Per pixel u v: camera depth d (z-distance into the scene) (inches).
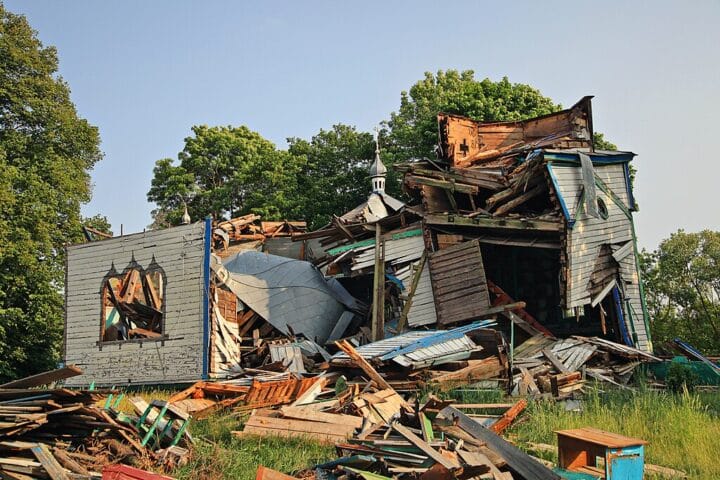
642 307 1027.9
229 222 1342.3
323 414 560.4
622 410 616.7
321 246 1206.3
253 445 525.0
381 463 411.8
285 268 1141.7
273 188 1923.0
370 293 1194.6
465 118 1179.3
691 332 1348.4
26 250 1194.0
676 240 1437.0
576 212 946.7
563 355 857.5
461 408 634.8
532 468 390.6
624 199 1041.5
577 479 387.5
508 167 1028.5
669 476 452.8
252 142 2160.4
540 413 608.4
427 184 1032.2
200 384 684.7
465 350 789.9
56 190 1339.8
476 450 424.5
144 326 1012.5
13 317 1204.5
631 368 851.4
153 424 492.1
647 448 525.0
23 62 1336.1
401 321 991.6
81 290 1004.6
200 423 609.0
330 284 1166.3
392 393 645.9
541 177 967.6
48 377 487.8
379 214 1432.1
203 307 904.9
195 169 2065.7
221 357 919.0
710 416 630.5
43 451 417.7
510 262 1119.6
